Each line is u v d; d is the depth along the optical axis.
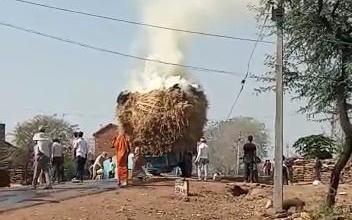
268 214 18.47
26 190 21.67
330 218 17.11
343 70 16.11
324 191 22.27
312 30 16.05
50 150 22.30
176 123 25.67
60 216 16.25
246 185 24.17
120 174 22.64
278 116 18.59
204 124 26.80
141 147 26.06
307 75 16.81
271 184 26.02
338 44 15.87
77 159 25.83
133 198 19.75
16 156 51.44
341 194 22.78
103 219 16.33
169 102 25.66
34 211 16.75
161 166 26.91
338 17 15.95
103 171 31.94
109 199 19.31
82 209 17.38
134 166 25.09
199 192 21.89
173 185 22.97
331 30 15.95
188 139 26.19
